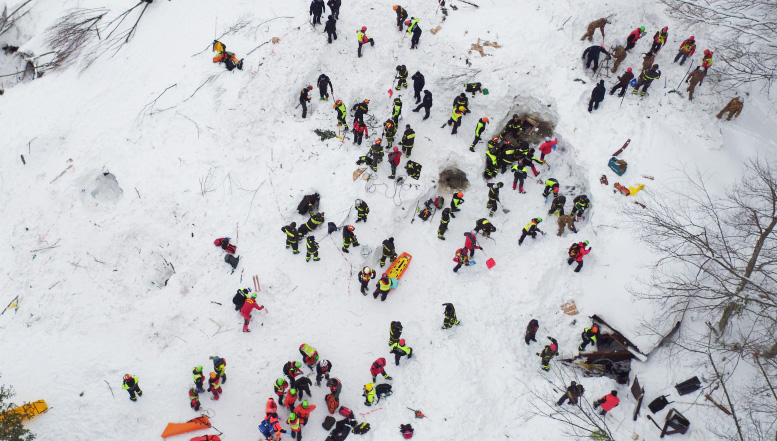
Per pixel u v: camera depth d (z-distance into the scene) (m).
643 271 19.45
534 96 23.25
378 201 20.94
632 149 21.53
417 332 19.20
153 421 16.64
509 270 20.66
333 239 20.16
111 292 18.86
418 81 22.36
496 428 17.20
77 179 20.53
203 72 22.30
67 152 21.12
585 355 18.62
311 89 22.47
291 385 17.23
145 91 22.20
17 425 14.77
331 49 23.25
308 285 19.42
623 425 17.17
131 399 16.69
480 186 22.58
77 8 24.53
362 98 23.02
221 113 21.56
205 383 17.48
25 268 19.05
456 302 19.88
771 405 16.41
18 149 21.23
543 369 18.55
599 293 19.78
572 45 23.50
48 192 20.36
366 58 23.48
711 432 16.80
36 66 23.89
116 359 17.52
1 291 18.62
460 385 17.75
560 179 22.50
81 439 16.02
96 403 16.58
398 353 17.89
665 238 18.95
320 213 19.89
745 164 20.09
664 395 17.62
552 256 20.42
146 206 20.22
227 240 19.59
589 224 20.94
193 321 18.47
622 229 20.17
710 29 24.05
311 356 17.59
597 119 22.22
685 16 24.09
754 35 22.47
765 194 19.73
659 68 23.36
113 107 21.89
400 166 22.12
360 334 19.05
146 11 24.05
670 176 20.88
